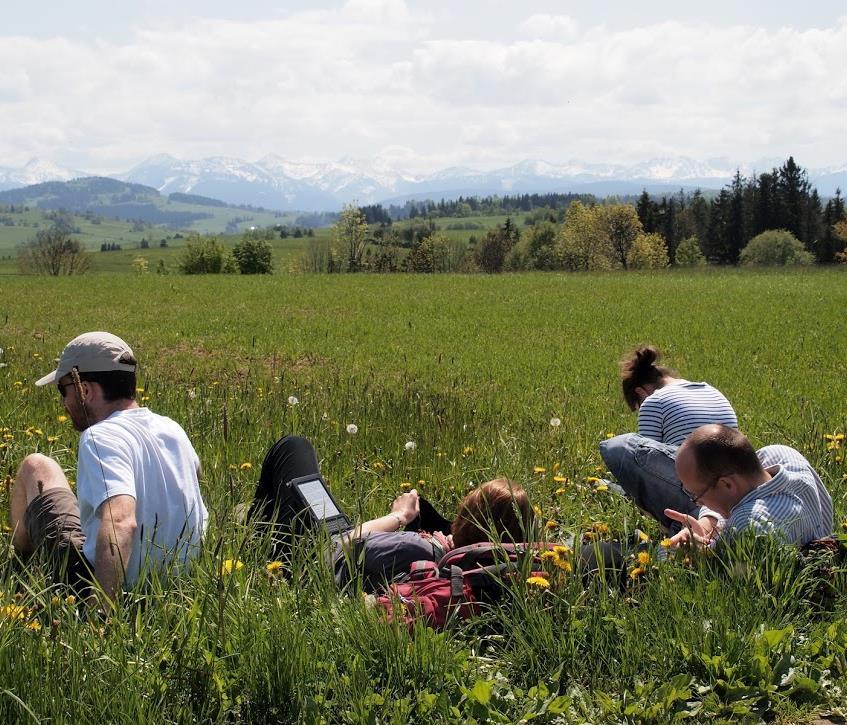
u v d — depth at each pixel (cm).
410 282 4644
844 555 439
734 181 13475
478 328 2462
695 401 604
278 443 527
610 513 576
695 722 336
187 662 333
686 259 13188
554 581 399
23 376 1161
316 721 317
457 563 423
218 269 11600
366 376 1546
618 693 354
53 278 4800
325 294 3753
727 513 457
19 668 316
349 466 705
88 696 315
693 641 371
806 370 1606
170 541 420
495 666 369
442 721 326
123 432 417
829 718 339
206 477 608
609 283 4475
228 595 371
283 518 488
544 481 666
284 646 342
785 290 3769
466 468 714
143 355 1856
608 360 1781
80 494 408
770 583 412
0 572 403
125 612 366
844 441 683
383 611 378
